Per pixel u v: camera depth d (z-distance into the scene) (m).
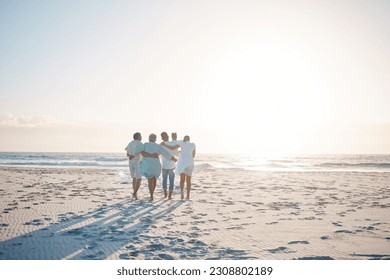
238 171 28.12
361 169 34.56
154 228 6.57
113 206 9.12
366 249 5.28
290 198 11.21
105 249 5.16
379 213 8.41
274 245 5.48
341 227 6.80
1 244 5.39
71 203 9.59
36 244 5.39
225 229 6.57
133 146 10.43
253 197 11.40
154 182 10.27
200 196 11.47
